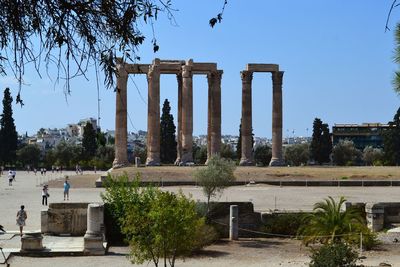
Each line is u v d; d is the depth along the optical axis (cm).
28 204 5400
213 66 9462
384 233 3816
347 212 3656
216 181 4247
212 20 942
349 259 2559
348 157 16938
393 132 13875
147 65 9194
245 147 9612
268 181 7462
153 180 7212
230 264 2991
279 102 9700
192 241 2641
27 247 3136
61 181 8569
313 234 3581
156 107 9050
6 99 13625
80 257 3123
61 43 856
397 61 1745
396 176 7881
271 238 3925
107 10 867
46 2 847
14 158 13938
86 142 15512
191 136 9100
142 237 2514
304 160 17888
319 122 15338
